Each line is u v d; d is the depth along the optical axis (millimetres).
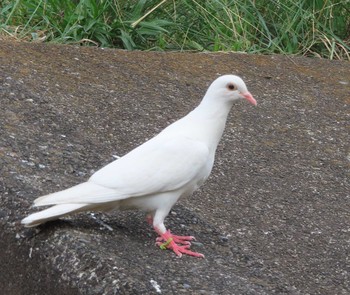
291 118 10617
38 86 10125
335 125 10609
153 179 6707
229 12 13242
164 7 13289
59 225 7047
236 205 8328
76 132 9195
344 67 12672
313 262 7488
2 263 7340
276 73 12016
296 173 9219
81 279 6566
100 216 7391
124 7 13070
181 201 8188
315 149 9867
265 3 13805
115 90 10539
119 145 9156
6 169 7891
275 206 8438
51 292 6809
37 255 6961
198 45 13070
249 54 12570
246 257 7340
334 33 14000
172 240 7000
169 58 11891
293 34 13516
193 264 6875
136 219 7500
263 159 9414
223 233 7715
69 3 12648
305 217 8312
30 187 7613
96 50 11703
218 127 7105
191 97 10750
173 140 6902
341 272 7391
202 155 6875
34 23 12805
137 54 11844
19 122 9086
